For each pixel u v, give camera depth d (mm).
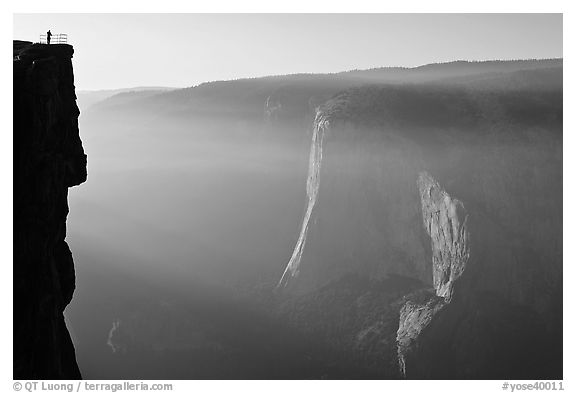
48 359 72875
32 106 71688
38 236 72500
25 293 70812
